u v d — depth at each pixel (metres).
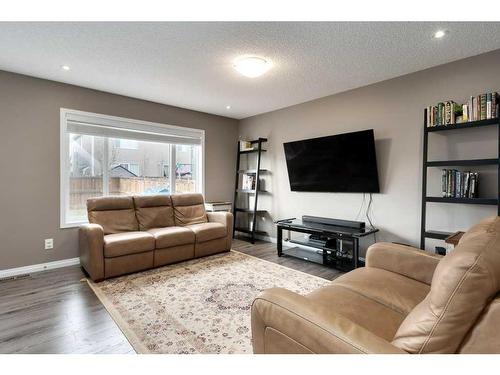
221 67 2.84
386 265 1.85
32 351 1.64
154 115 4.11
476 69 2.55
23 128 3.05
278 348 1.03
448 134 2.73
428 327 0.84
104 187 3.75
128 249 2.90
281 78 3.14
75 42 2.32
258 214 4.88
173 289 2.57
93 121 3.52
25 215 3.08
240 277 2.89
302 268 3.20
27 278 2.88
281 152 4.46
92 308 2.20
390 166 3.17
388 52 2.50
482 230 1.16
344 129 3.60
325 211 3.85
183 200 4.06
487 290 0.78
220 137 4.97
